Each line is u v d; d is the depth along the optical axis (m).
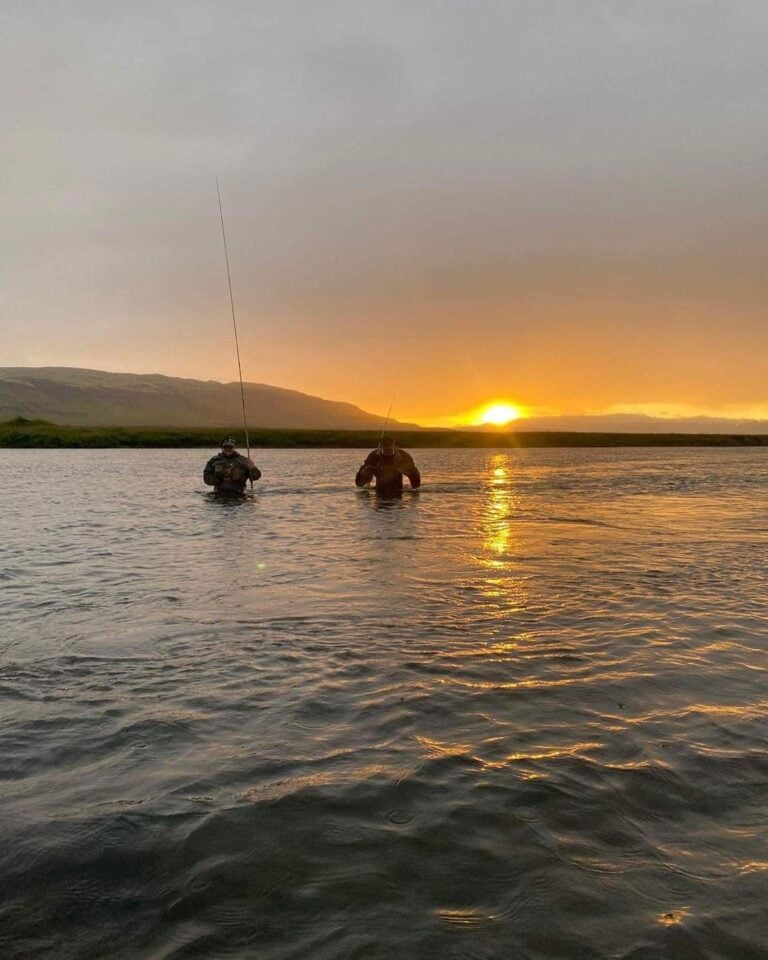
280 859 2.96
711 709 4.62
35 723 4.39
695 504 19.55
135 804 3.41
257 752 3.99
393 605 7.44
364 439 94.69
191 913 2.62
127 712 4.56
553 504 19.38
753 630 6.49
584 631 6.44
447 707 4.64
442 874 2.85
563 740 4.14
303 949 2.42
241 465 21.69
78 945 2.45
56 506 18.30
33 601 7.59
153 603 7.51
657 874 2.83
